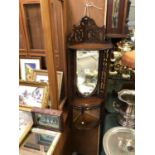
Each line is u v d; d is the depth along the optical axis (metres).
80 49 1.06
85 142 1.55
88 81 1.21
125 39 1.18
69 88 1.20
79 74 1.18
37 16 1.15
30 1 1.09
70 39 1.09
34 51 1.24
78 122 1.34
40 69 1.26
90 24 1.08
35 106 1.18
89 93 1.24
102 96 1.25
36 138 1.05
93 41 1.12
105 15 1.08
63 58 1.14
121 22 1.07
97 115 1.37
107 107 1.35
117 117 1.27
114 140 0.99
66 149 1.35
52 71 0.99
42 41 1.21
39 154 0.96
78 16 1.14
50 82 1.02
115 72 1.25
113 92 1.35
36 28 1.19
